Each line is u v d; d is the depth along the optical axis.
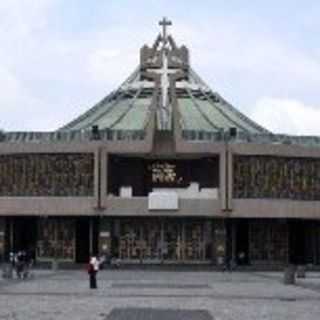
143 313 35.25
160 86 101.56
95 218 95.38
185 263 93.44
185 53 109.88
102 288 53.53
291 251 98.00
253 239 95.94
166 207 91.38
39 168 93.75
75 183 92.88
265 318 33.66
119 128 99.38
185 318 33.16
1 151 94.62
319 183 95.25
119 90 110.94
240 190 92.94
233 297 46.31
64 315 34.12
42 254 95.19
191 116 103.25
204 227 94.06
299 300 44.56
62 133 95.62
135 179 97.56
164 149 94.06
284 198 93.88
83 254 95.62
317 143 97.69
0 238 96.25
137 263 93.06
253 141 94.88
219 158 93.12
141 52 108.88
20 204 93.44
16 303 40.78
